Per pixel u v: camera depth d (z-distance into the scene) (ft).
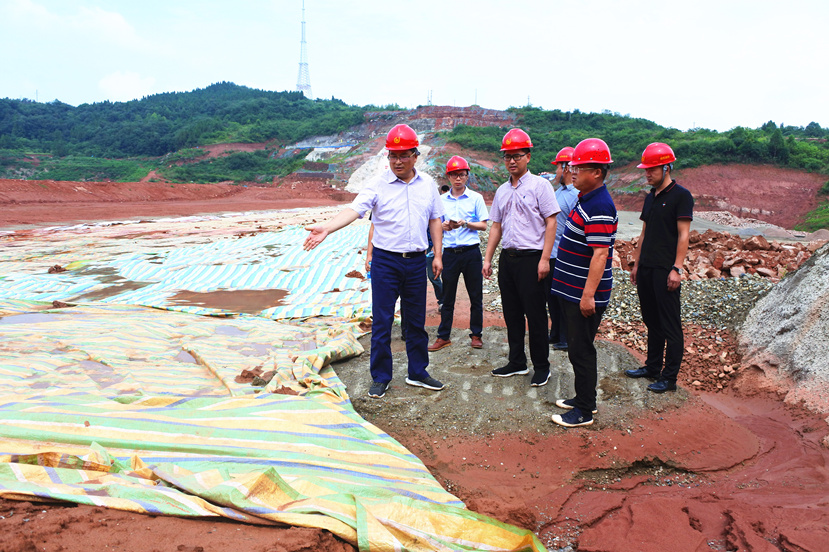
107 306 23.86
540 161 232.73
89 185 105.19
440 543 8.01
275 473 8.38
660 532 8.97
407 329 14.85
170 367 15.20
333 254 39.11
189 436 10.16
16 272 31.58
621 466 11.57
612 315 22.80
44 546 6.60
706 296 23.27
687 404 13.98
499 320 22.67
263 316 23.08
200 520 7.64
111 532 7.07
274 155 300.61
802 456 12.10
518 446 12.16
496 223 15.60
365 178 210.18
